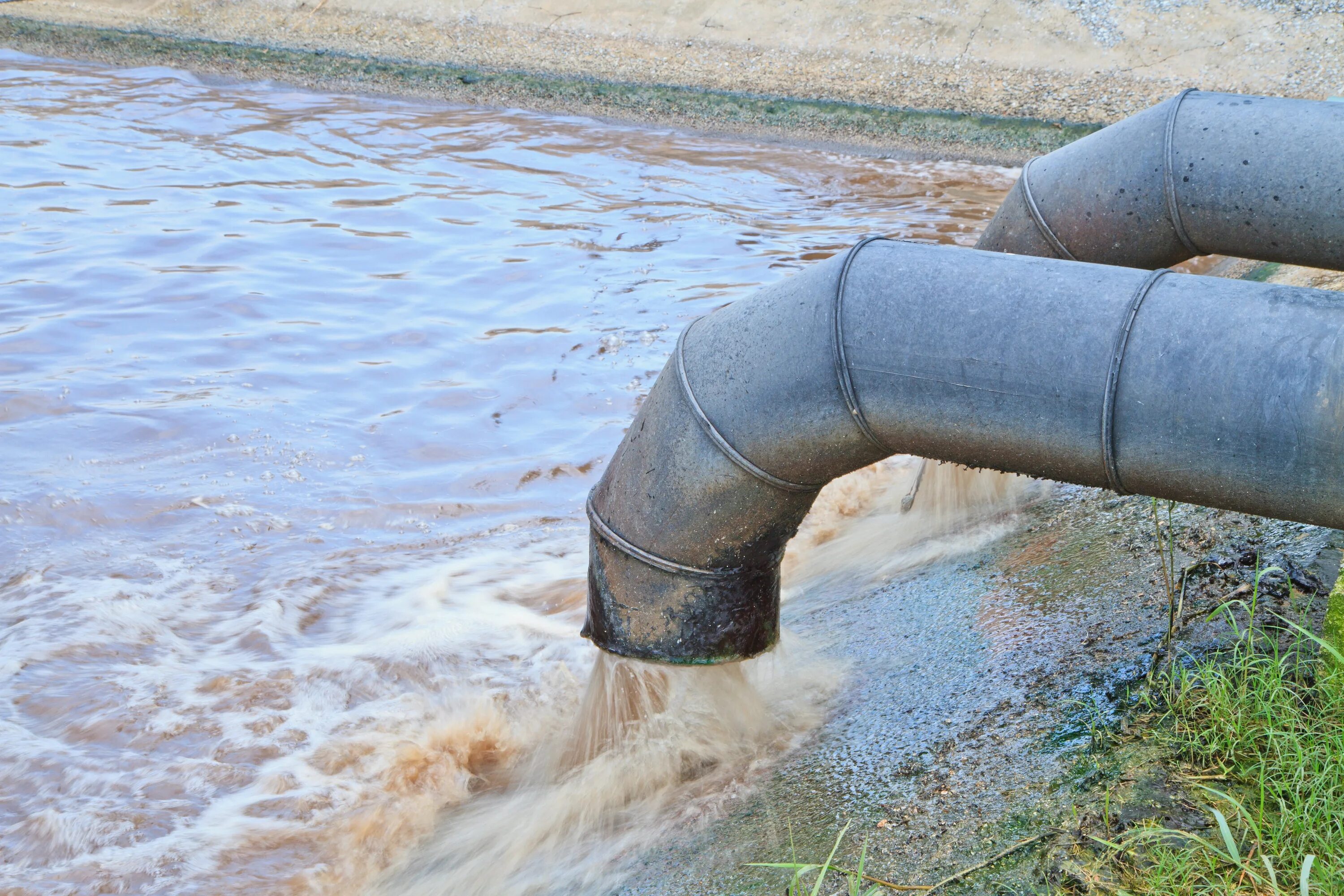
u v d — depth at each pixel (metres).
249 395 6.78
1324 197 4.09
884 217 10.31
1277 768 2.99
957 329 3.17
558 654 4.68
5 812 3.74
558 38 15.05
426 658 4.62
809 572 5.34
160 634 4.72
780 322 3.43
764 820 3.44
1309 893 2.52
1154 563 4.25
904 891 2.89
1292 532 4.11
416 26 15.55
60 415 6.41
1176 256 4.64
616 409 6.76
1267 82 12.73
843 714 3.98
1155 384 2.95
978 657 4.02
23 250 8.77
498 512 5.80
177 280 8.36
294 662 4.58
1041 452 3.17
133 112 13.08
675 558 3.69
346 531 5.58
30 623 4.73
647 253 9.24
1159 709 3.36
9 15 16.36
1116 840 2.89
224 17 16.12
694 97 13.75
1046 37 13.59
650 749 3.95
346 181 10.93
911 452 3.41
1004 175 11.87
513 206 10.38
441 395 6.89
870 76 13.79
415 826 3.74
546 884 3.40
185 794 3.84
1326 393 2.77
